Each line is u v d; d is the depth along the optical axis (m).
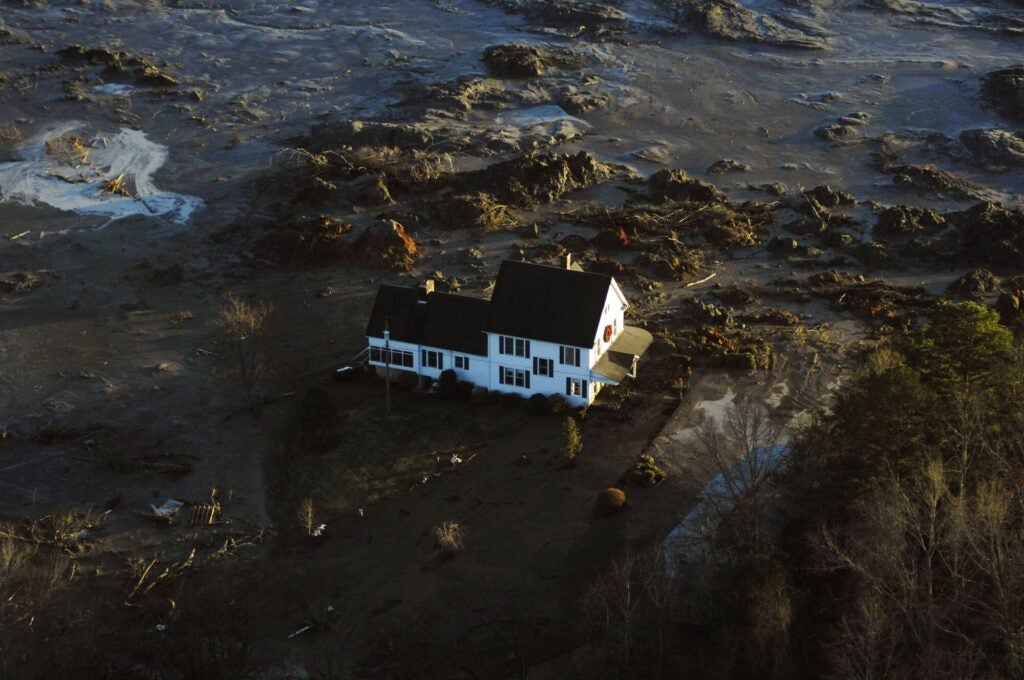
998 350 52.69
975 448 48.12
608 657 47.59
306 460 66.31
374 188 102.44
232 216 100.38
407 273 89.25
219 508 61.91
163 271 89.00
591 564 56.31
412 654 51.72
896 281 87.94
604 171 108.19
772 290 85.81
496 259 91.38
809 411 68.75
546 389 70.44
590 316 68.81
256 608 54.19
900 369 49.72
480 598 54.84
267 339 80.06
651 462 63.28
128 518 61.28
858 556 45.56
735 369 74.06
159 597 55.19
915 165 112.31
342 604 54.97
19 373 75.50
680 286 87.31
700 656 46.59
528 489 62.78
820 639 46.56
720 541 51.84
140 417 70.56
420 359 72.62
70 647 50.22
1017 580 41.72
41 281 88.25
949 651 40.94
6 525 60.12
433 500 62.44
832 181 109.00
